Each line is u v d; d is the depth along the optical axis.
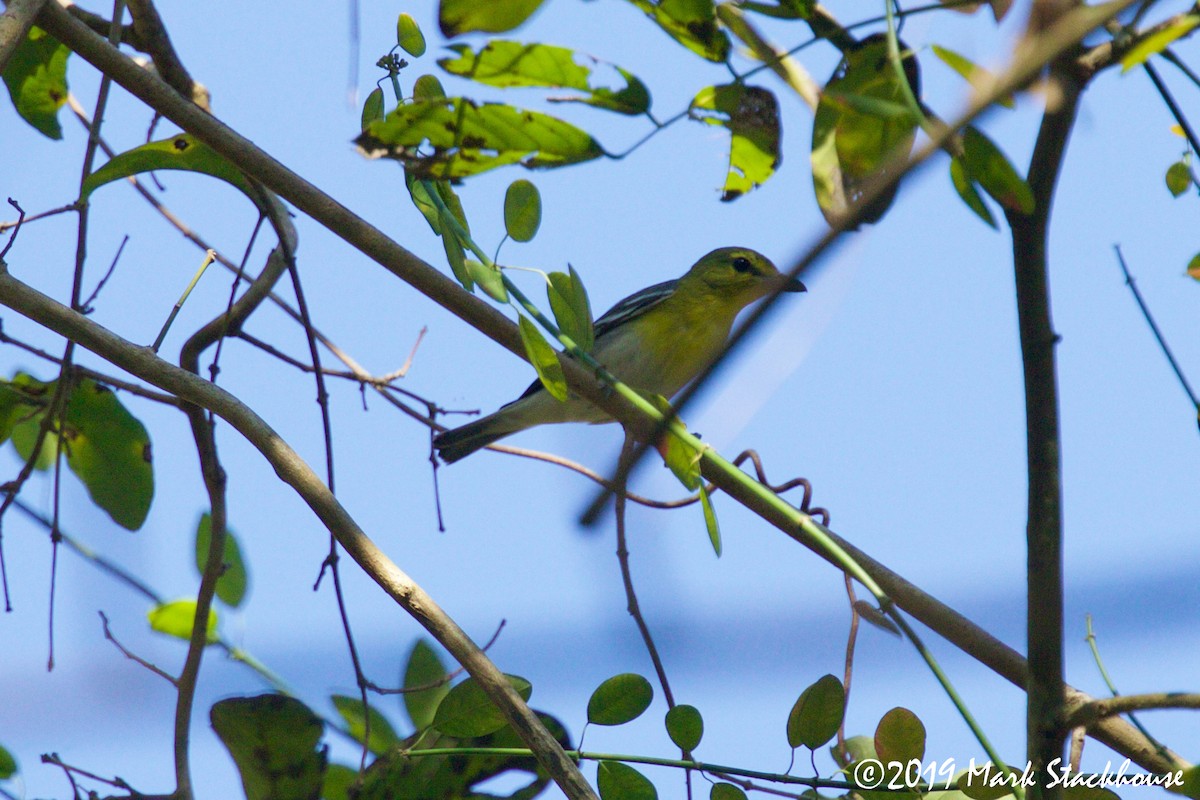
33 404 9.56
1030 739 5.99
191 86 9.45
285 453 6.73
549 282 7.07
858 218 4.43
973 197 5.22
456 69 5.84
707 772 6.64
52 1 7.42
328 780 8.84
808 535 6.44
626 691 6.79
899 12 5.80
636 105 6.07
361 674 7.75
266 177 7.49
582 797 5.88
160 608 9.26
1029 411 5.81
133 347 6.98
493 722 7.18
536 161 6.18
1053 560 5.83
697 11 6.07
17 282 6.87
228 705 8.01
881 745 6.66
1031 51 4.44
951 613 6.78
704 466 6.86
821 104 5.98
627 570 7.25
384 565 6.42
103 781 7.50
